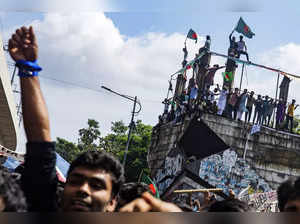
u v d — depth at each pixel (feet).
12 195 3.74
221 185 68.69
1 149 34.68
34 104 5.36
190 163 70.95
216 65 72.43
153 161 79.25
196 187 69.56
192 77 74.08
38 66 5.42
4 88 59.41
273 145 69.46
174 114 76.38
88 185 5.22
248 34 67.00
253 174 68.95
